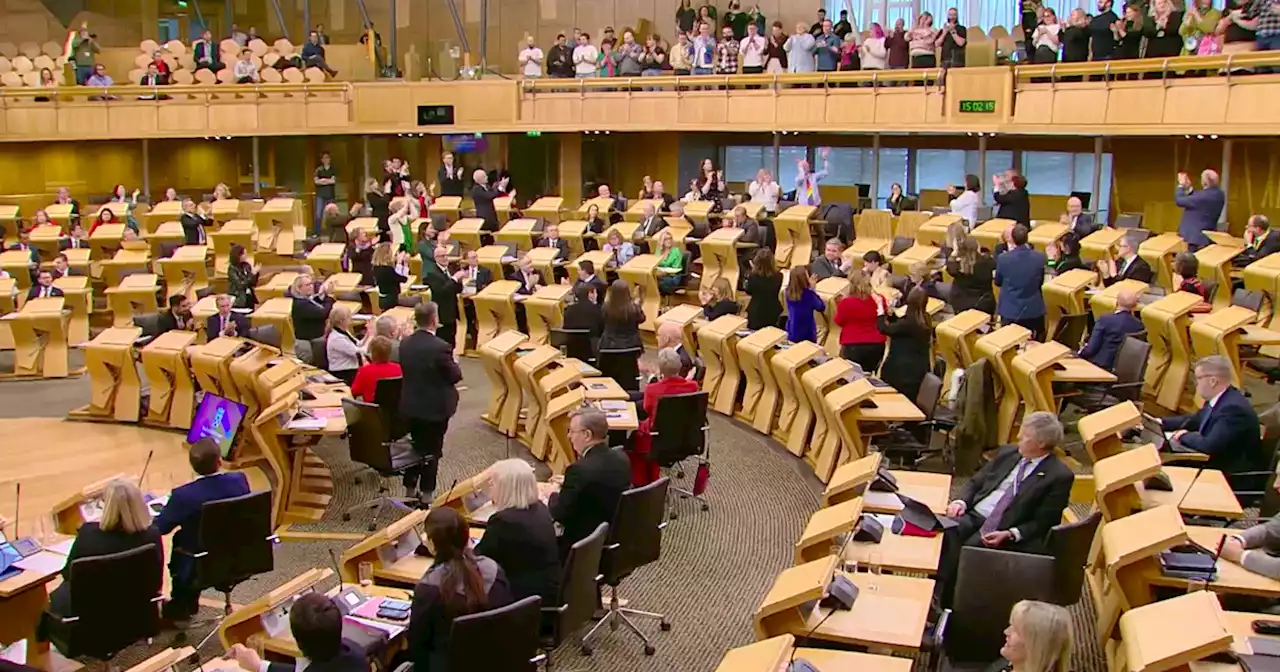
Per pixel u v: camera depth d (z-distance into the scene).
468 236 20.59
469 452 13.05
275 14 31.25
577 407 11.12
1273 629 6.10
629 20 28.30
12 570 7.64
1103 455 8.88
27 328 17.11
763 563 9.84
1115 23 18.20
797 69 22.09
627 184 26.73
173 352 14.06
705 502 11.16
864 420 10.68
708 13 25.58
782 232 19.12
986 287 14.27
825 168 23.14
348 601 7.16
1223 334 11.40
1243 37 16.73
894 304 14.43
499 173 24.75
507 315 17.11
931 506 8.12
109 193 27.14
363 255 18.80
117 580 7.34
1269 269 13.16
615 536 8.07
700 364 14.26
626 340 13.33
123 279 19.02
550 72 24.89
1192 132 16.88
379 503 10.98
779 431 13.08
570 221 20.67
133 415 14.59
